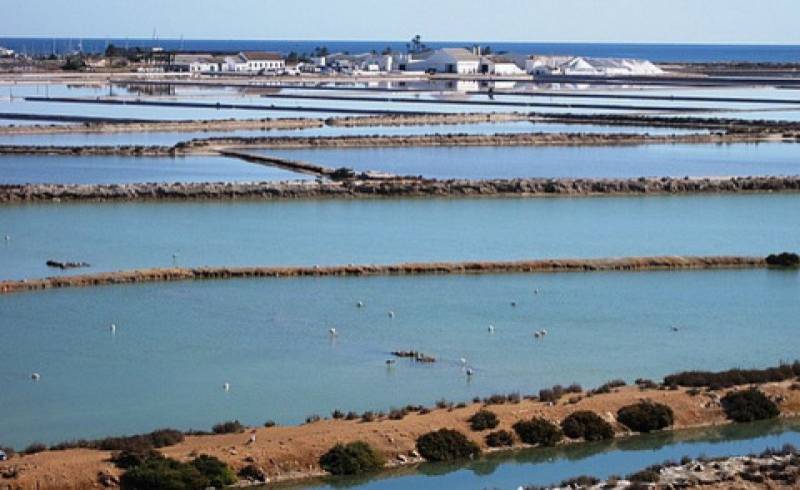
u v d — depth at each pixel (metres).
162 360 129.25
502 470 103.62
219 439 104.19
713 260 183.62
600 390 119.81
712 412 116.38
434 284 167.00
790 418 117.81
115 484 94.81
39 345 133.75
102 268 172.38
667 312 155.25
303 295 159.00
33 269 171.12
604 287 168.12
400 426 107.94
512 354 134.62
